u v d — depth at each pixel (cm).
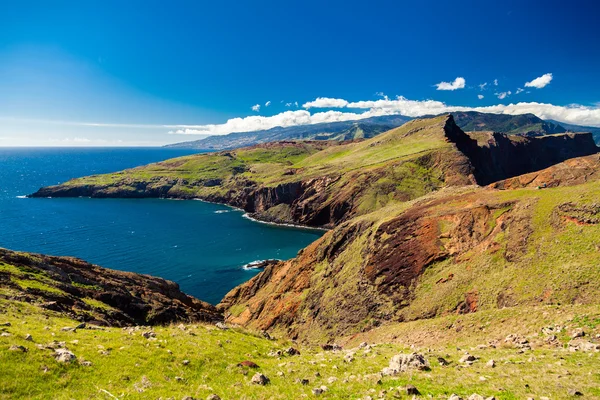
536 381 1586
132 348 1923
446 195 7669
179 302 5712
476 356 2183
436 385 1634
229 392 1608
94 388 1466
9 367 1419
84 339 1978
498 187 7738
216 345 2267
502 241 4744
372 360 2228
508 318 3209
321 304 6581
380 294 5547
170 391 1551
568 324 2525
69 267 4981
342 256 7406
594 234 3822
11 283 3378
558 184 7212
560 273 3606
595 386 1467
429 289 4975
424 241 5784
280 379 1823
